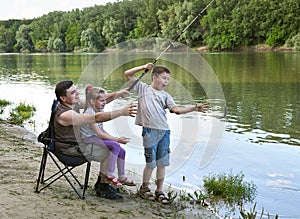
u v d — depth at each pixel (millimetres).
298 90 16562
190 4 41344
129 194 4594
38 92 16859
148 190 4555
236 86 18234
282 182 5680
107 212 3869
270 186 5496
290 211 4672
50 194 4176
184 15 41188
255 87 17781
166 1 44750
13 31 100562
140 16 49625
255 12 55250
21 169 5180
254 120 10375
